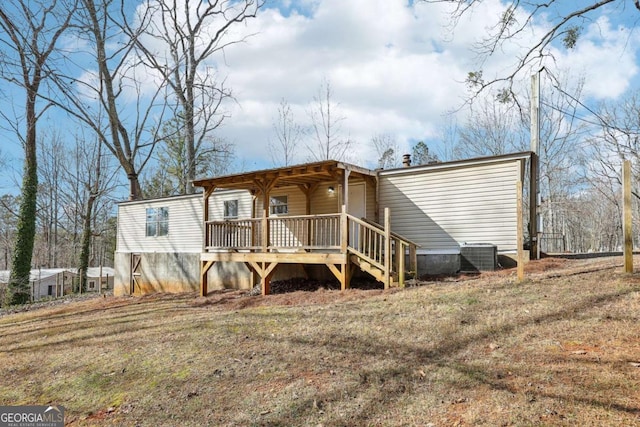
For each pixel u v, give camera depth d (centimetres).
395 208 1151
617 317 496
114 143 2159
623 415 297
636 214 2739
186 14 2247
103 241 3503
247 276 1349
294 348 552
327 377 446
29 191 1898
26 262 1866
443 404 356
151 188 3206
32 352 712
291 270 1280
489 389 368
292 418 371
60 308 1442
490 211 1016
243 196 1464
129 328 815
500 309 597
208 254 1222
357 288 972
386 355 487
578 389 342
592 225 3166
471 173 1045
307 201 1291
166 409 423
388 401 377
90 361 604
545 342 454
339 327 621
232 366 513
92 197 2506
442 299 703
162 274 1644
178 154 2803
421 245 1105
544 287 683
